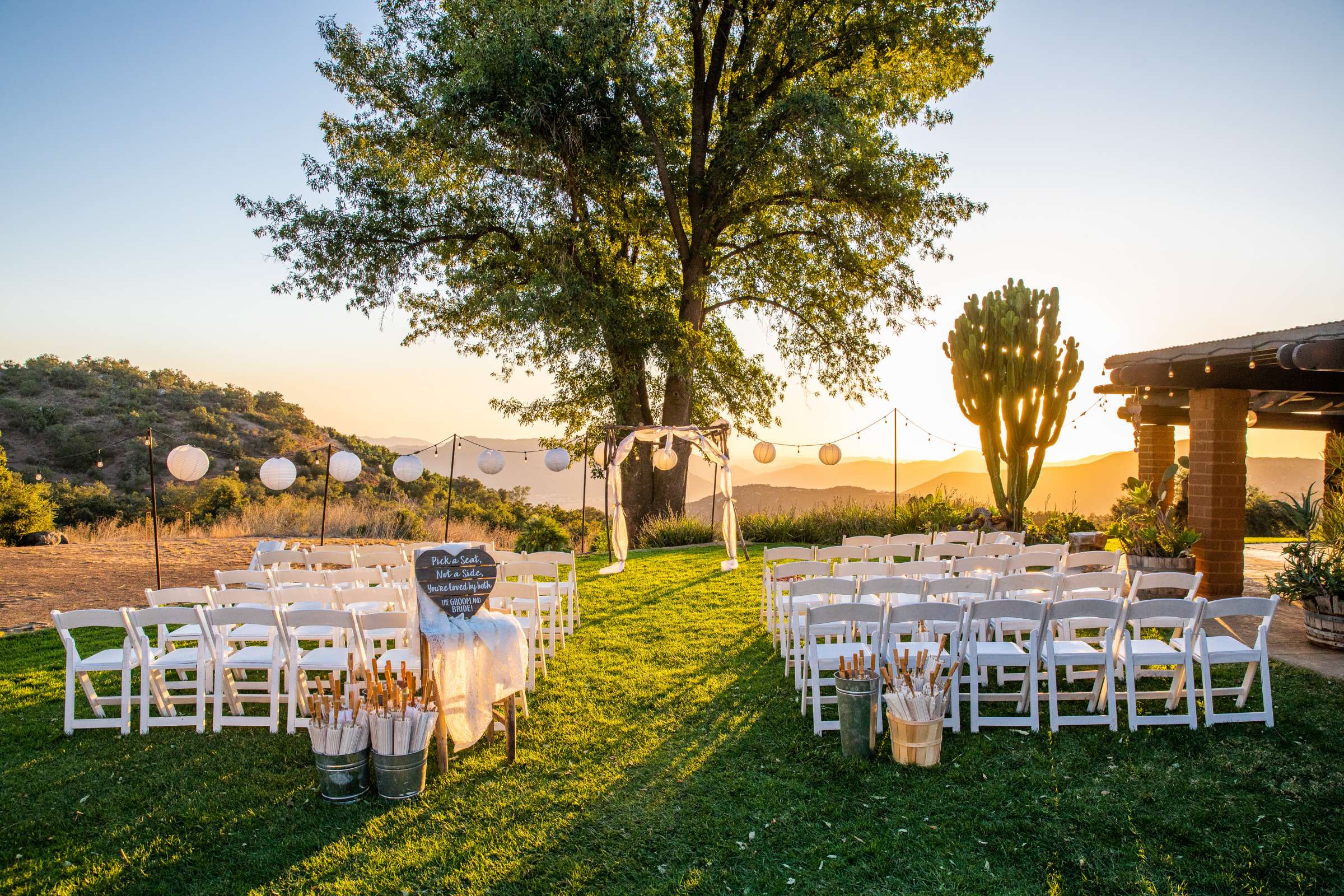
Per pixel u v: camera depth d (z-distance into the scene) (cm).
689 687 584
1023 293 1041
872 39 1581
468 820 386
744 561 1233
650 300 1608
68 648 509
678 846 356
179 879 337
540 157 1378
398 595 568
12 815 399
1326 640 638
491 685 452
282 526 1814
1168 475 961
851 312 1792
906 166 1545
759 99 1661
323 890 326
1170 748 450
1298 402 1075
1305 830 354
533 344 1583
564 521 2117
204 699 524
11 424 3291
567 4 1319
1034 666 482
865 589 547
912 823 371
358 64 1514
